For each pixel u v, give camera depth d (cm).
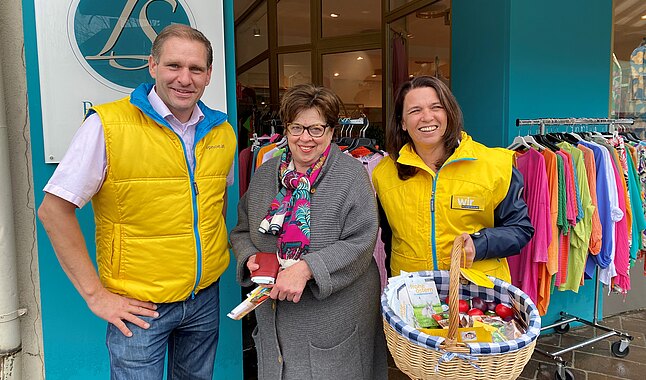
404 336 124
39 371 195
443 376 119
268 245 158
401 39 422
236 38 691
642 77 340
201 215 149
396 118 178
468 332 126
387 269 240
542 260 246
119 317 140
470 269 157
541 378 268
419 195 172
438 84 164
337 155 157
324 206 150
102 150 132
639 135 343
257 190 165
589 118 306
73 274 134
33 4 178
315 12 550
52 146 183
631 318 344
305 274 141
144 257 141
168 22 198
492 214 171
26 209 187
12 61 180
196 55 135
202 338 165
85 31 185
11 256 180
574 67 304
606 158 262
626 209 277
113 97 192
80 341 197
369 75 520
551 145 263
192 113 148
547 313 319
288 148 169
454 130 166
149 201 139
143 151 136
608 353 293
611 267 271
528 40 288
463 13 327
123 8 190
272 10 586
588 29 304
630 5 325
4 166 176
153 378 149
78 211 189
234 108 218
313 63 561
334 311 154
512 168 170
